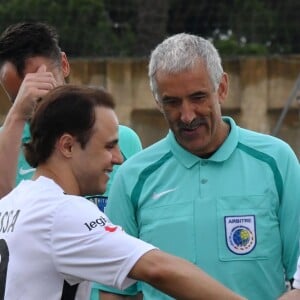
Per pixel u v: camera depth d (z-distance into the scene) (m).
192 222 7.94
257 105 17.53
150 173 8.16
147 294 8.16
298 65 17.53
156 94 7.88
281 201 7.93
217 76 7.79
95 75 17.28
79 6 17.31
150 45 17.53
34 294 6.44
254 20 18.09
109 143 6.65
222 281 7.87
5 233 6.57
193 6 17.83
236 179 7.98
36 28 8.73
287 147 8.08
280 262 7.99
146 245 6.43
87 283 6.63
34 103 7.97
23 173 8.56
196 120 7.75
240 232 7.88
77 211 6.46
